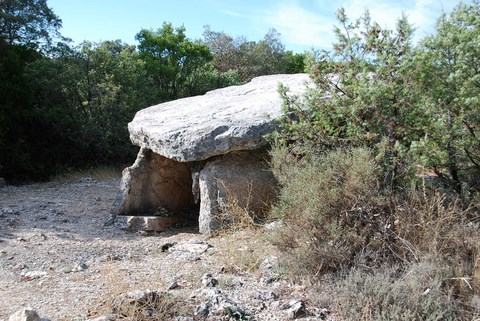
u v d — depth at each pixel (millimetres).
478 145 4895
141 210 7273
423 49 4957
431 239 4098
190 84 19406
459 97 4625
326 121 5156
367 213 4402
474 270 3842
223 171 6234
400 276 3959
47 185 11055
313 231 4324
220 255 5012
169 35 18734
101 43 15086
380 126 4828
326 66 5312
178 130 6484
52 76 13750
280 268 4367
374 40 5023
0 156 11906
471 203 4598
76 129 13641
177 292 3947
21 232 6391
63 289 4188
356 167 4336
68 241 6047
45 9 18984
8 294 4070
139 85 15156
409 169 4602
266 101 7117
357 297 3635
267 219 5699
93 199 8906
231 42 26156
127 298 3652
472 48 4598
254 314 3607
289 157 5152
